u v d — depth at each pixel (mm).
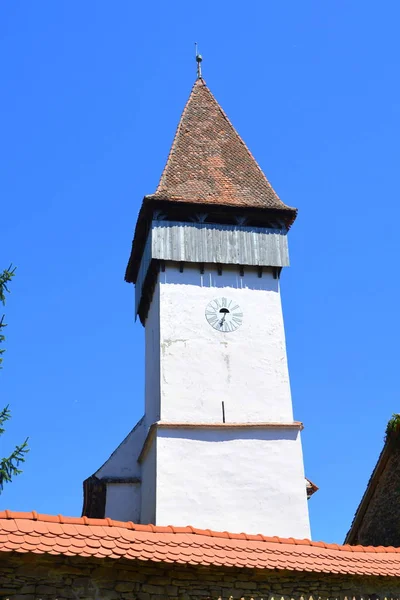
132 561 14289
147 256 30438
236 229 30438
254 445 26594
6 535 13242
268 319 29344
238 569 15320
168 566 14617
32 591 13391
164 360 27719
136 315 33688
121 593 14164
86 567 14031
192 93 36344
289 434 27000
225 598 15047
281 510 25609
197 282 29391
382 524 24828
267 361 28500
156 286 29906
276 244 30625
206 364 27953
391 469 24797
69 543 13664
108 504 28484
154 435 26438
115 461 29578
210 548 15195
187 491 25438
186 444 26203
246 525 25219
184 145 33312
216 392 27531
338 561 16484
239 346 28547
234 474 26000
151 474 26672
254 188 32000
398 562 17438
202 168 32344
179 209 30234
